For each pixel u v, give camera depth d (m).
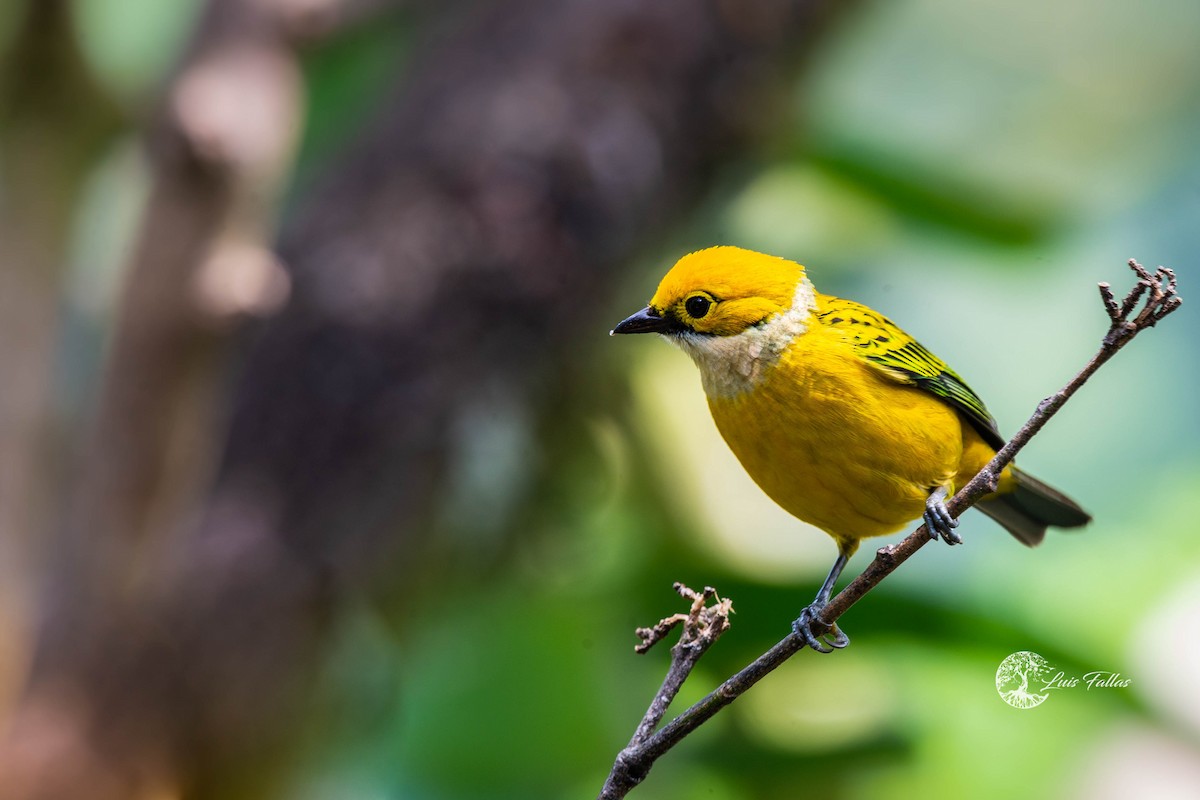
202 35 10.59
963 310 14.09
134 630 10.13
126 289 10.06
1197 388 14.18
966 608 10.29
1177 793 11.65
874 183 12.81
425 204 11.55
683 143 12.55
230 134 9.91
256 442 10.91
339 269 11.31
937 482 8.45
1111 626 11.52
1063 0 15.45
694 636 6.10
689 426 12.23
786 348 8.37
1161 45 15.45
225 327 10.01
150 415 10.11
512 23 12.61
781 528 12.02
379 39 14.65
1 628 10.71
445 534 11.34
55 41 11.59
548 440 12.04
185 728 10.12
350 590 10.75
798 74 13.03
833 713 10.97
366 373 11.05
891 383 8.33
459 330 11.31
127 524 10.25
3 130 11.68
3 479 11.19
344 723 10.98
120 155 13.27
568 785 11.68
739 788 10.95
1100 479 14.03
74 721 9.95
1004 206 12.68
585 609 11.94
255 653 10.27
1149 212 14.88
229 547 10.41
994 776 11.06
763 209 13.41
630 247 12.44
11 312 11.51
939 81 15.20
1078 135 15.19
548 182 11.73
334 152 13.80
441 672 11.82
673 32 12.28
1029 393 14.16
